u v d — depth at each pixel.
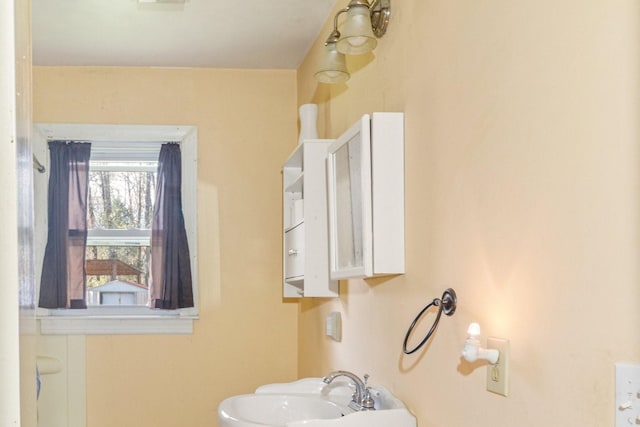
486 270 1.43
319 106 3.14
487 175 1.43
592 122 1.06
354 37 1.95
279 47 3.37
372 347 2.26
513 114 1.32
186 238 3.58
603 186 1.03
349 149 2.14
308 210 2.64
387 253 1.93
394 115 1.96
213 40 3.24
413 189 1.88
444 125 1.67
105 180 3.65
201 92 3.67
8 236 0.58
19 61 0.63
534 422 1.22
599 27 1.05
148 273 3.63
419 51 1.85
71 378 3.48
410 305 1.90
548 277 1.18
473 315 1.49
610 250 1.01
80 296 3.49
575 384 1.10
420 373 1.81
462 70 1.56
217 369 3.59
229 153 3.67
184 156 3.64
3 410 0.58
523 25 1.28
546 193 1.19
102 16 2.92
